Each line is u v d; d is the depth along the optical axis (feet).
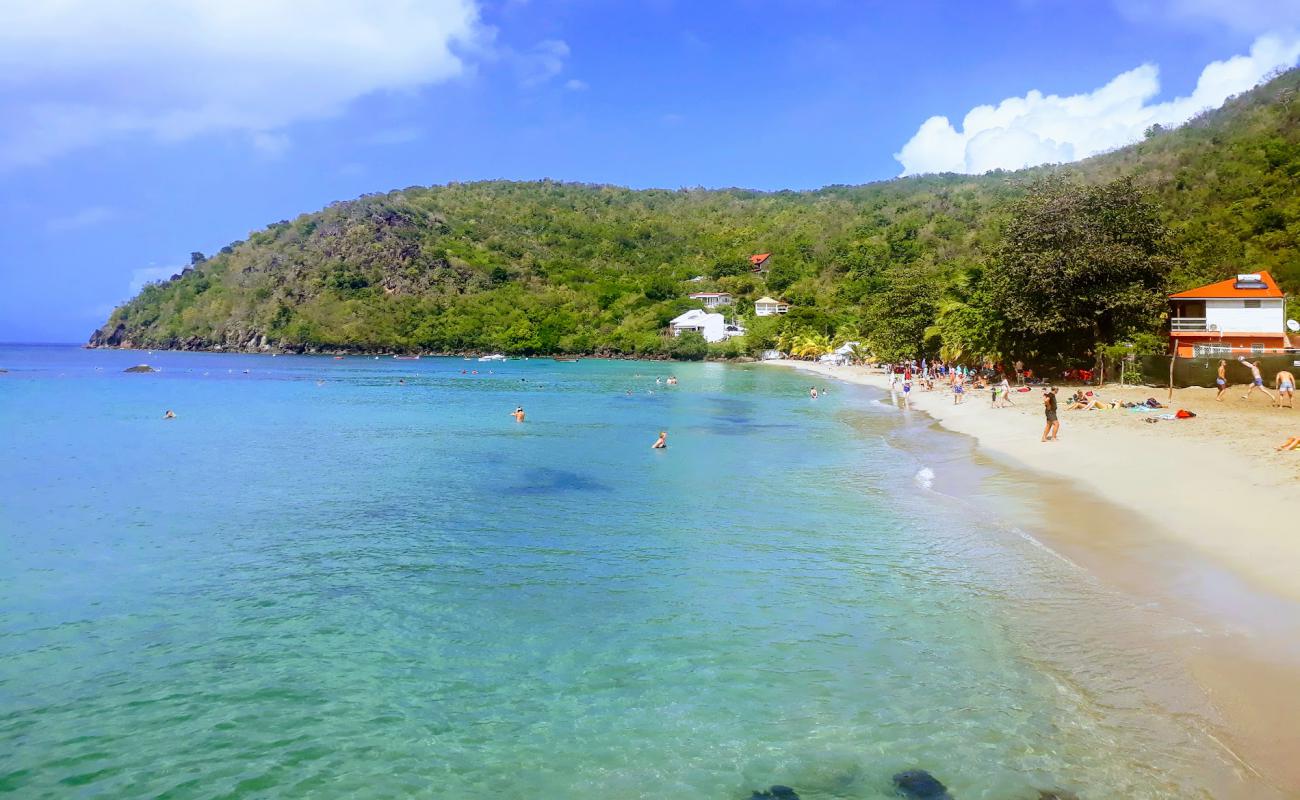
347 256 591.78
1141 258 155.63
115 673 33.24
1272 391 125.18
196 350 586.04
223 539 54.85
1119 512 56.03
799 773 25.32
